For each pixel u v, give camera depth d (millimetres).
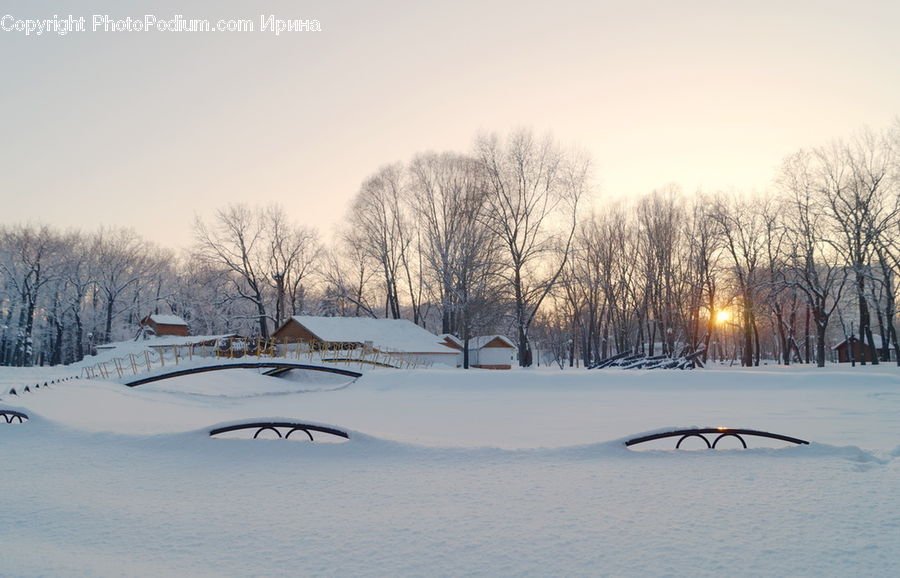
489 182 51562
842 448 9055
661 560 4887
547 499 6711
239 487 7363
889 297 44281
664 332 58969
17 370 48156
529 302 51406
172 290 77750
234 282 66688
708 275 57688
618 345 65000
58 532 5699
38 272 65812
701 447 11688
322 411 21000
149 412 18453
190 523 5961
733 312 64500
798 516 5992
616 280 63281
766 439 12641
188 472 8125
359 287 70812
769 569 4684
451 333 64812
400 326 54469
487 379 31906
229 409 22016
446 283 51656
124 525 5906
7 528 5816
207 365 31781
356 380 32812
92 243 73000
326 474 7980
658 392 28938
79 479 7766
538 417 18375
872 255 44312
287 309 73750
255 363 32750
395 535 5562
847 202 42906
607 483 7387
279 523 5949
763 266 55156
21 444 9867
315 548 5234
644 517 6020
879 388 28469
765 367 51344
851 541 5273
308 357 41312
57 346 69250
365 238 64812
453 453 8984
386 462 8602
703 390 29422
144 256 75625
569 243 51406
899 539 5309
